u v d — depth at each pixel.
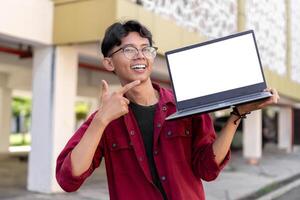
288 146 21.50
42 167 7.27
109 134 1.85
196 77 1.77
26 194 7.16
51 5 7.12
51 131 7.18
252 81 1.70
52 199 6.86
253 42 1.72
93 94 16.67
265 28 12.96
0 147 16.56
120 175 1.83
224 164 1.84
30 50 7.79
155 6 7.37
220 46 1.76
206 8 9.16
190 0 8.46
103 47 1.88
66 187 1.69
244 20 11.12
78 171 1.65
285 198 8.82
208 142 1.86
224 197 8.29
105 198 7.32
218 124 16.41
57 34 7.11
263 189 9.57
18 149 19.64
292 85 15.95
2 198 6.80
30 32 6.78
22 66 10.97
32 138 7.39
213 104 1.72
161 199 1.78
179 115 1.70
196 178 1.88
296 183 11.16
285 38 15.42
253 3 11.99
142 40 1.83
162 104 1.85
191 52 1.79
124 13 6.57
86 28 6.79
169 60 1.82
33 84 7.41
